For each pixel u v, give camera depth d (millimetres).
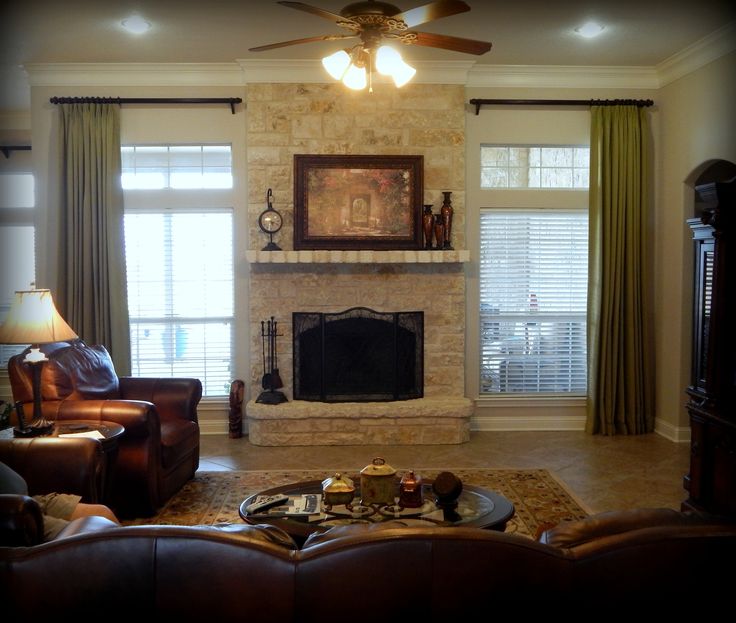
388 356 5848
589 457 5297
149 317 6059
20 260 7105
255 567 1583
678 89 5676
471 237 6047
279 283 5867
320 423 5684
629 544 1602
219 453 5469
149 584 1602
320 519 2918
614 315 5914
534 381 6191
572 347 6203
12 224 6918
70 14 4578
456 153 5902
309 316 5848
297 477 4816
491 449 5547
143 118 5891
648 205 6027
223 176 6008
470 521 2904
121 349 5789
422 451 5516
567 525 1810
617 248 5891
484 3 4391
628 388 5988
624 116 5891
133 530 1646
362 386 5848
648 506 4211
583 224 6145
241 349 6047
